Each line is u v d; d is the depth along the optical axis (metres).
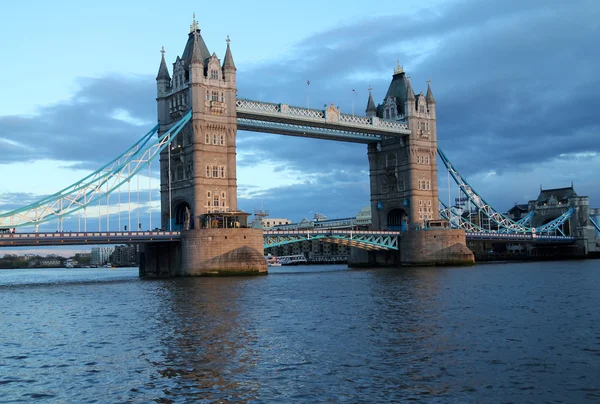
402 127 148.75
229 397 25.92
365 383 27.59
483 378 28.19
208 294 69.19
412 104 150.62
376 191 158.75
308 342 36.81
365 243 142.12
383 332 39.75
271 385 27.55
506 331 39.66
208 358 32.84
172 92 121.06
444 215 160.62
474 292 66.56
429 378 28.28
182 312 52.09
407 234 147.12
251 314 49.84
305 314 49.41
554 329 40.31
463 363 30.95
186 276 109.19
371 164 159.25
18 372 30.97
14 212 98.94
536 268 125.12
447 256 143.75
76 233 100.56
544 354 32.78
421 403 24.77
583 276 93.38
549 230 191.12
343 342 36.62
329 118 133.12
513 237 175.38
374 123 142.25
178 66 119.62
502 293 65.12
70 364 32.47
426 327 41.47
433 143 154.62
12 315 54.66
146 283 95.06
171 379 28.80
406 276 100.31
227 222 112.44
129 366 31.55
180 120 115.50
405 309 51.50
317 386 27.27
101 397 26.28
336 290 72.25
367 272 121.19
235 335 39.56
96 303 63.31
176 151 119.06
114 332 42.31
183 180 118.25
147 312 52.91
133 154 114.69
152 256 121.38
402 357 32.38
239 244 110.31
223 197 117.12
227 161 118.12
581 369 29.62
